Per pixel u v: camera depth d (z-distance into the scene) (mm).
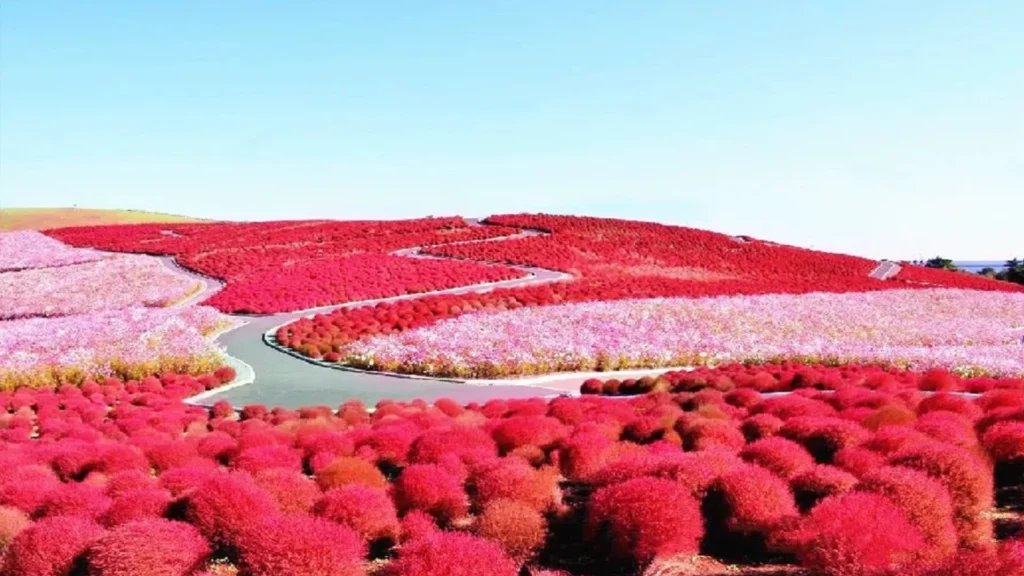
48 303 42188
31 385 24766
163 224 83000
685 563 7699
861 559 6648
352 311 38906
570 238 70188
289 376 26875
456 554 6914
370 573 7680
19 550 7887
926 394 16234
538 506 8945
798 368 24359
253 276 49562
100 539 7656
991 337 34719
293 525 7391
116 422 16984
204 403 22422
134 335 29031
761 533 7848
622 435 12430
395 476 11414
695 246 71312
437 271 52031
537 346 28281
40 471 11148
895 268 69500
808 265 65938
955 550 7051
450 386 24828
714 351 29062
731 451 10016
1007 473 10078
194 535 7898
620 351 28578
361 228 75500
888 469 7984
